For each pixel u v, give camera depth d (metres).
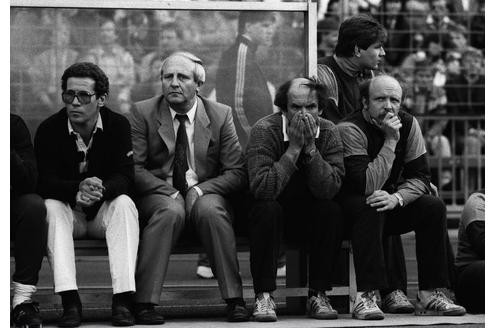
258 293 17.12
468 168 34.69
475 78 34.62
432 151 34.50
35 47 19.06
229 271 17.09
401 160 18.41
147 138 18.28
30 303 16.27
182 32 19.47
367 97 18.27
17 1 18.94
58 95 19.09
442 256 17.97
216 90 19.53
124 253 16.61
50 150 17.47
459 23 34.62
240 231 18.08
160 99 18.41
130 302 16.94
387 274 18.56
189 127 18.33
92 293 17.67
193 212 17.38
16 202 16.45
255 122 19.61
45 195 16.95
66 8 19.14
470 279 18.61
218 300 20.16
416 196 17.97
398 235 18.70
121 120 17.69
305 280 18.64
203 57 19.52
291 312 18.61
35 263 16.34
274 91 19.64
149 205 17.39
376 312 17.22
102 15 19.25
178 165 18.19
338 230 17.41
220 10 19.50
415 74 34.31
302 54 19.72
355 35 19.69
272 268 17.09
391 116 17.97
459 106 34.59
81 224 17.44
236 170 18.25
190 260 26.88
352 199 17.67
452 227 33.94
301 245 18.08
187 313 18.64
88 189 16.80
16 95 18.98
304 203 17.91
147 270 16.89
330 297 18.66
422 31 34.28
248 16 19.62
